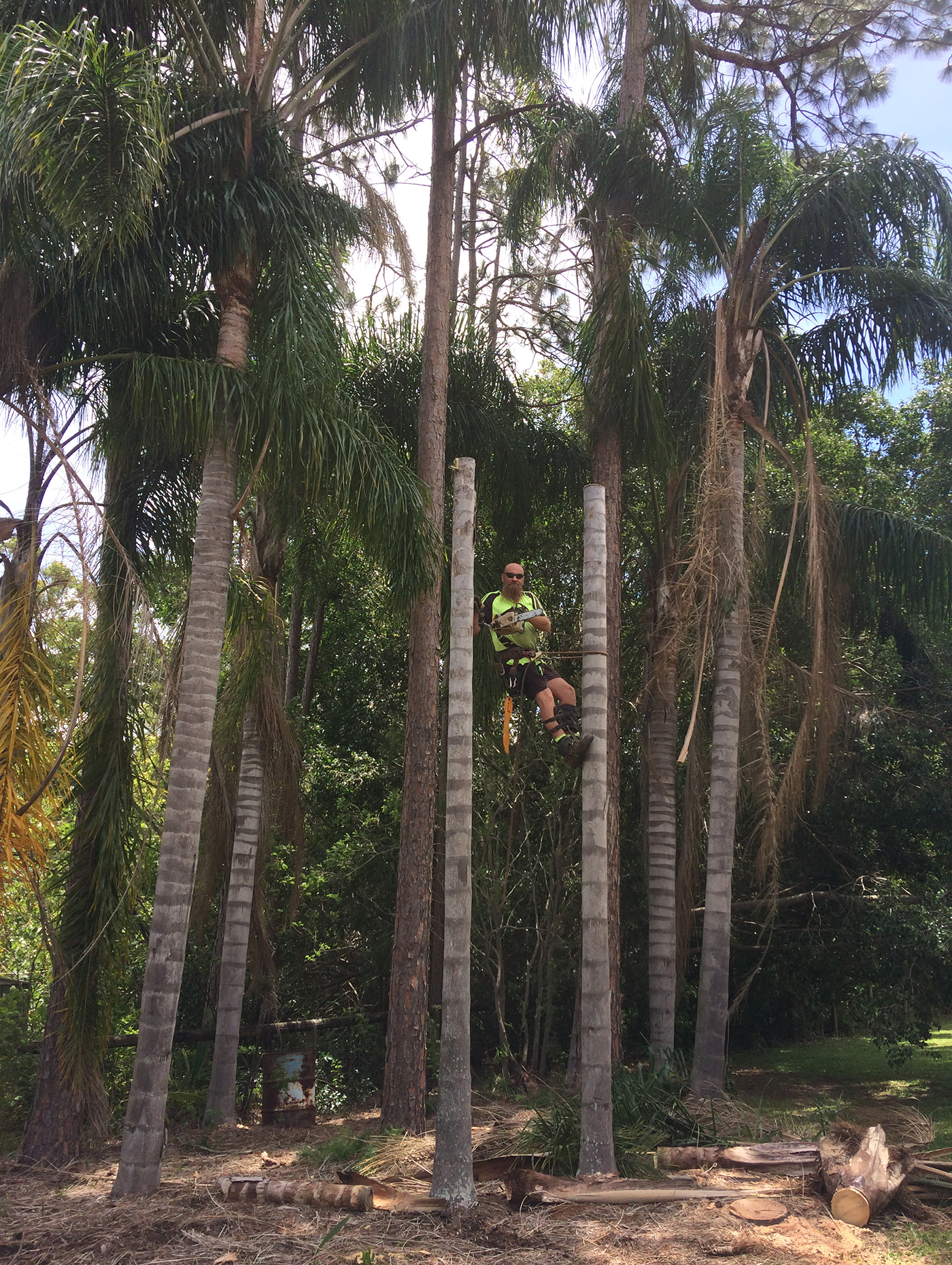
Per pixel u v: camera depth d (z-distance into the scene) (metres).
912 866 13.91
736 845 14.27
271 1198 6.55
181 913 7.49
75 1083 8.48
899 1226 6.04
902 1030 12.03
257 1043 12.56
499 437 12.39
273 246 8.47
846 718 12.92
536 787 13.81
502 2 10.59
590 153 11.91
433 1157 7.86
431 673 10.84
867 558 12.78
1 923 9.26
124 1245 5.82
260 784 11.48
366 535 8.91
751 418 11.70
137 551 9.98
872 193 11.99
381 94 10.27
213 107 8.32
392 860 14.31
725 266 11.95
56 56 6.70
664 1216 6.06
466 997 6.36
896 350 12.52
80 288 8.80
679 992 13.48
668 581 12.73
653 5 13.00
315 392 8.21
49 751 7.90
